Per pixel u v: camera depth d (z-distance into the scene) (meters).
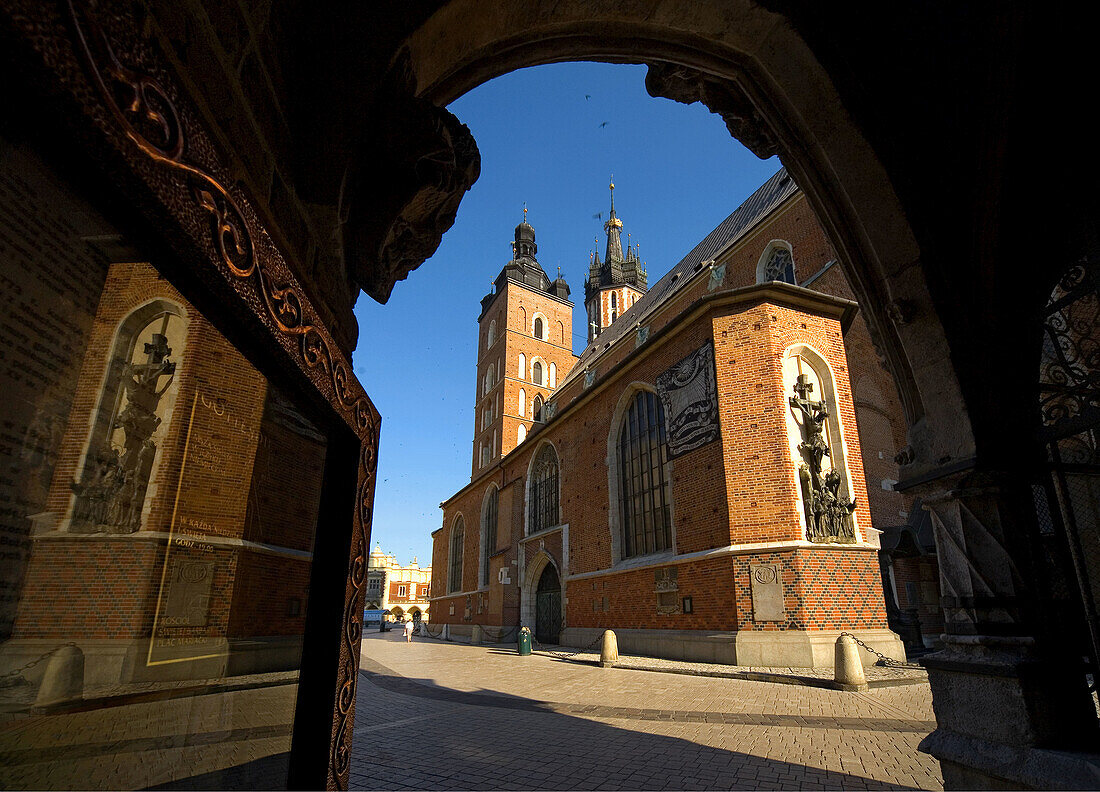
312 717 1.54
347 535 1.75
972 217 3.09
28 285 0.69
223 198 1.00
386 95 2.02
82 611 0.80
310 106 1.72
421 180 2.13
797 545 12.31
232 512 1.22
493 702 9.45
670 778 4.93
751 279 23.95
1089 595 2.81
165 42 0.97
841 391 14.38
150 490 0.96
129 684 0.88
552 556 22.41
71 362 0.78
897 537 14.93
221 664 1.16
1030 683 2.55
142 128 0.76
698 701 8.74
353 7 1.84
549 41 2.83
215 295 1.02
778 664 11.74
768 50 3.02
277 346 1.24
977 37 2.86
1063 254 2.91
